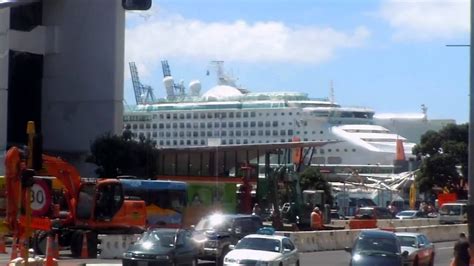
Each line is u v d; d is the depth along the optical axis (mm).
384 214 96875
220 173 105438
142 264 35031
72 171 48688
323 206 86938
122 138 98312
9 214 37344
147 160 98312
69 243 47344
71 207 48219
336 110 167375
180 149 105500
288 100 162875
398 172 159625
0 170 91688
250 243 35281
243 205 77750
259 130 157250
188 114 160750
